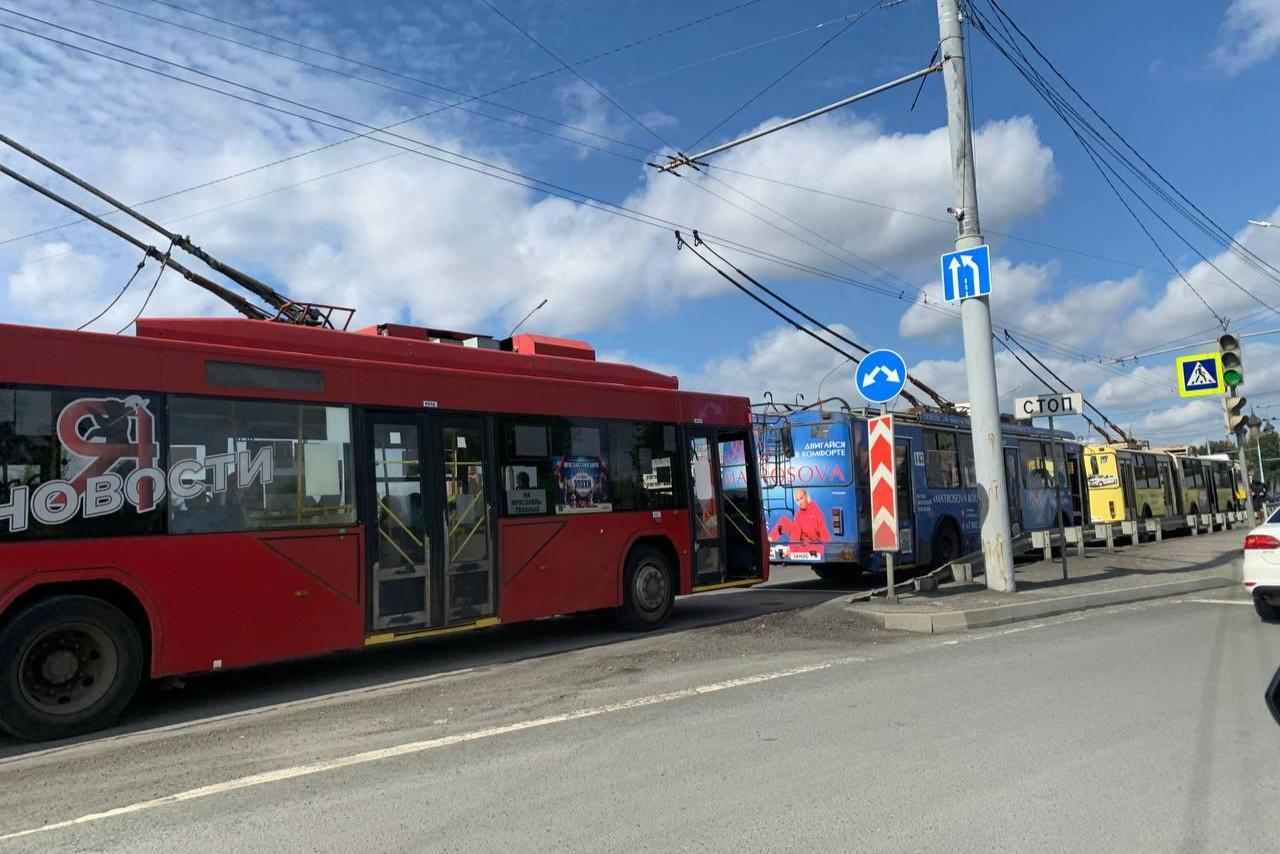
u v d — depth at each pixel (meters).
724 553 12.34
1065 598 12.19
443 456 9.20
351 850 4.23
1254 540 10.78
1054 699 6.84
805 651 9.32
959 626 10.63
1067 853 3.98
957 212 13.33
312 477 8.13
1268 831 4.17
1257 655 8.48
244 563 7.60
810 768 5.27
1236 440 18.16
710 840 4.23
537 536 9.94
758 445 16.23
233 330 8.00
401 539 8.72
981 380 13.12
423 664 9.41
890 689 7.34
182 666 7.19
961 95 13.35
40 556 6.54
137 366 7.18
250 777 5.43
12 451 6.48
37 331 6.71
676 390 11.97
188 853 4.25
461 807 4.78
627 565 11.02
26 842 4.46
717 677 8.02
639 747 5.83
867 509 15.38
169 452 7.27
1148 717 6.25
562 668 8.73
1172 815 4.39
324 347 8.61
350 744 6.15
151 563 7.08
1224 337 17.98
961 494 17.92
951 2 13.39
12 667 6.39
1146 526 26.05
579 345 11.45
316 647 7.99
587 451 10.65
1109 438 34.00
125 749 6.27
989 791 4.79
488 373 9.77
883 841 4.16
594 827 4.43
